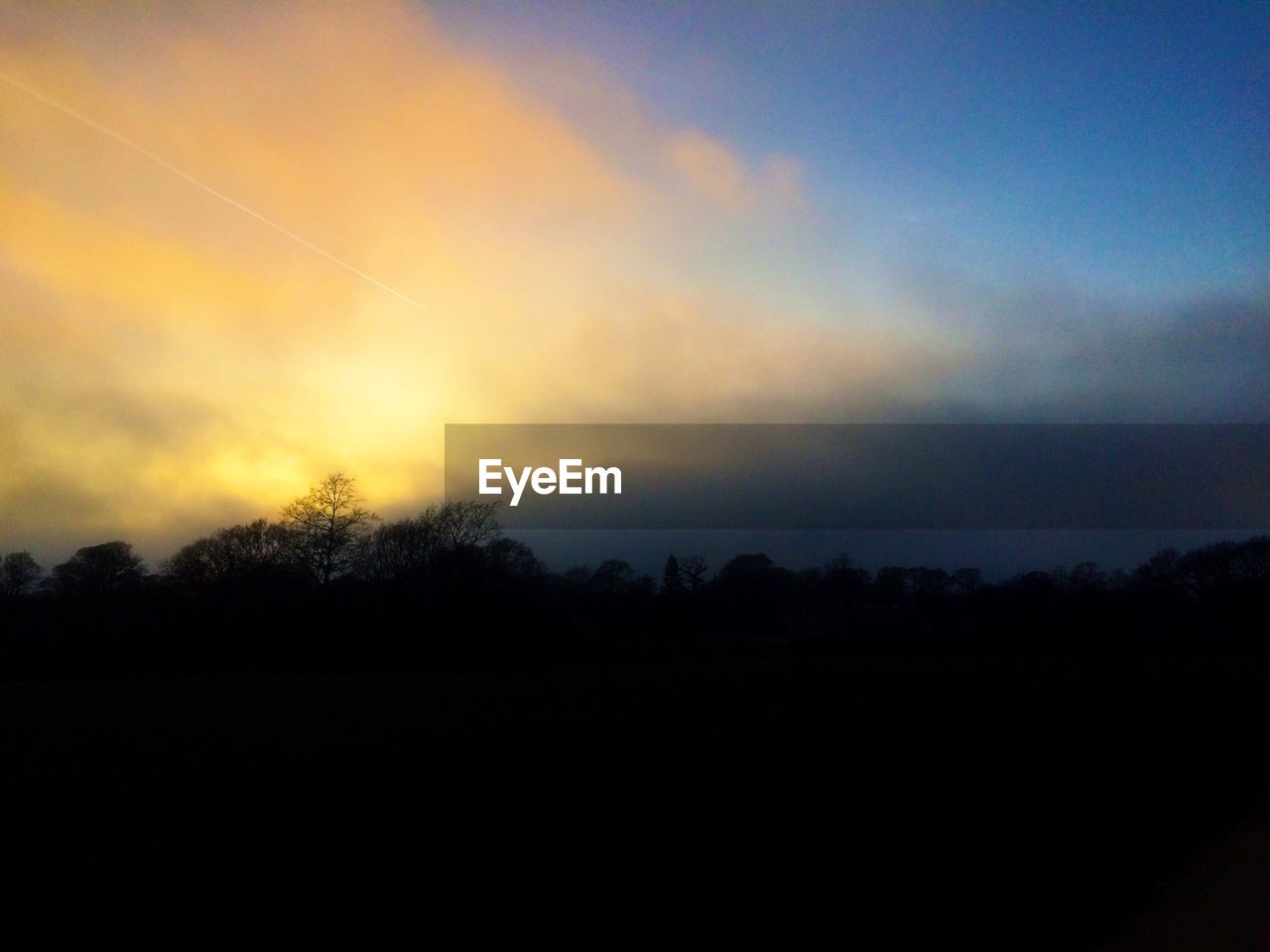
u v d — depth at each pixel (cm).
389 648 4109
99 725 1688
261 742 1507
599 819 1059
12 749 1439
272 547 4778
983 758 1445
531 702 2019
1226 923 785
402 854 931
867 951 709
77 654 4175
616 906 798
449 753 1419
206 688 2462
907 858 938
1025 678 2362
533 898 814
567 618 4447
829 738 1583
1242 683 2325
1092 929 766
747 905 804
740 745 1511
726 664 2741
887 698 2028
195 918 766
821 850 959
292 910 782
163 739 1531
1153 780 1322
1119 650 3794
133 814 1059
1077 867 915
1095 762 1438
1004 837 1016
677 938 732
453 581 4378
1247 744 1633
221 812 1071
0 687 2483
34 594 4619
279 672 4041
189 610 4428
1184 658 3098
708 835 1005
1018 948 722
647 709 1895
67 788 1171
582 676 2500
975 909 798
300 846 951
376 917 771
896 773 1325
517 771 1297
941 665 2677
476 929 748
